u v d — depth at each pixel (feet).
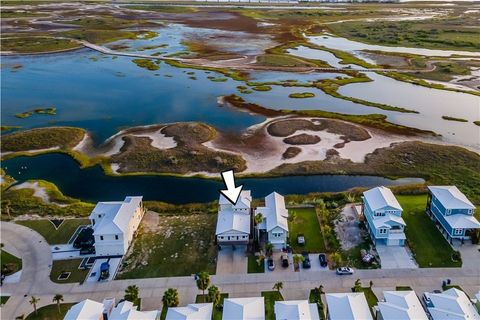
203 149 347.97
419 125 394.32
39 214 264.52
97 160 338.34
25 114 438.81
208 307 168.86
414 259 211.82
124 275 206.49
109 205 239.91
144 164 328.08
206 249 225.35
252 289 195.00
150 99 478.59
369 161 324.80
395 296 170.40
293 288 194.39
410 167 315.17
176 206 272.92
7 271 207.82
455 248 218.79
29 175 320.09
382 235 220.43
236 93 492.13
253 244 225.35
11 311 185.26
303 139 363.76
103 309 173.58
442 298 168.25
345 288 193.67
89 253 222.48
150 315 168.14
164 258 218.59
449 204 227.20
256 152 343.67
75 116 433.07
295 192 286.46
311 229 239.71
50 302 189.98
